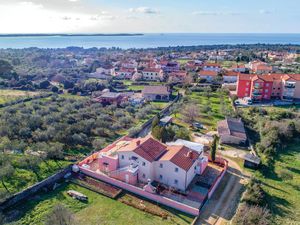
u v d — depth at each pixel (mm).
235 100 106688
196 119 87500
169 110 98062
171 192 48344
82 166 54406
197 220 41500
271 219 41812
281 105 102812
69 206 43750
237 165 59250
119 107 101812
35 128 72062
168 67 178250
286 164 60688
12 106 95938
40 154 57000
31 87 129500
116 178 51531
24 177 50625
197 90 124812
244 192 48469
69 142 66500
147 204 45062
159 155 53156
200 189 49375
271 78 110812
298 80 107062
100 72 170375
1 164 52344
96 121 78875
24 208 42812
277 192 49906
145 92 115750
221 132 71750
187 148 55469
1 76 145000
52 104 99062
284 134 72375
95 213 42469
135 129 75438
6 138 63312
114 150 56594
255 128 79688
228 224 40656
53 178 50219
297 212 44281
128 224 40250
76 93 121812
